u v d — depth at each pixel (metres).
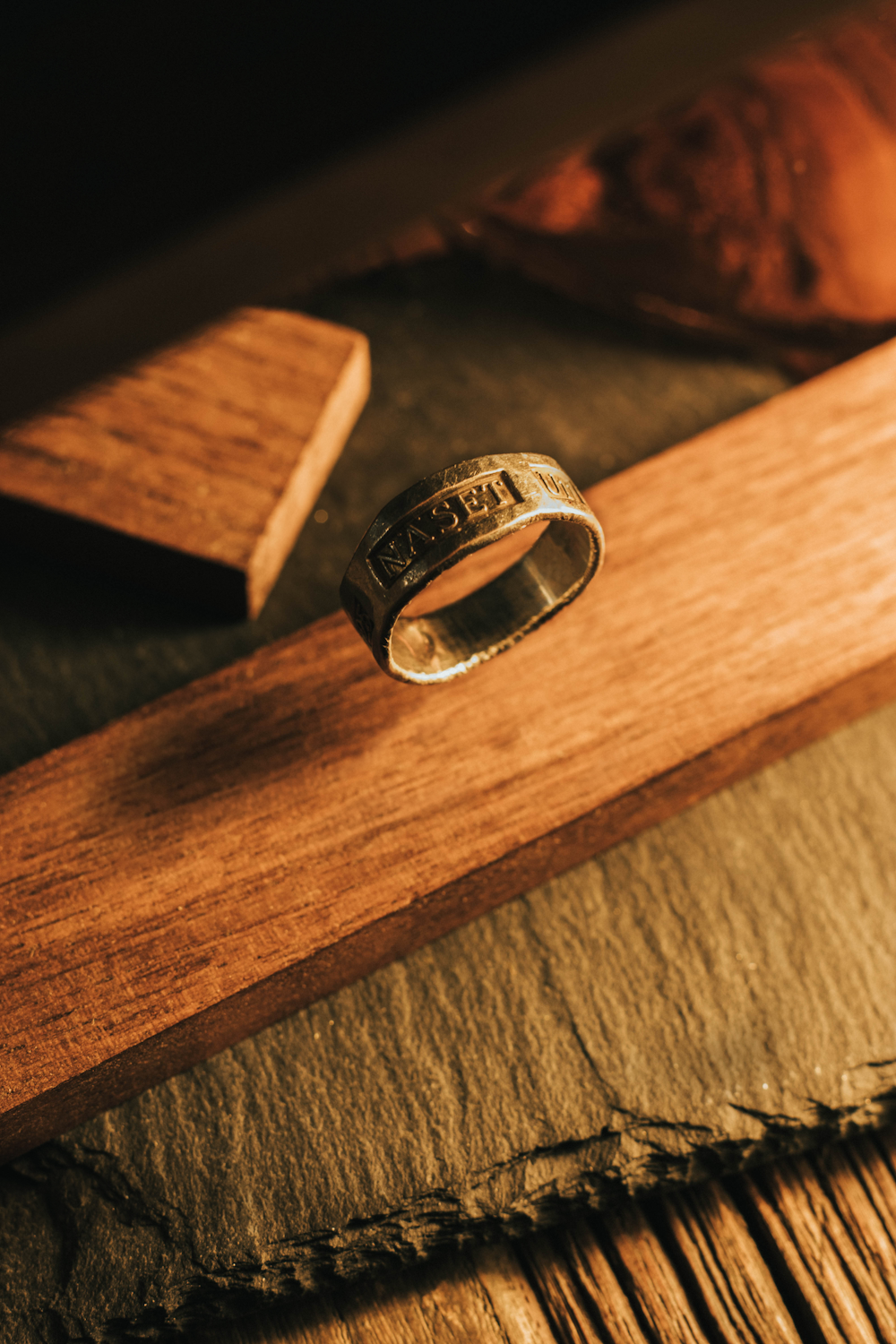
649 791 0.22
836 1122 0.22
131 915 0.21
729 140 0.26
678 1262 0.22
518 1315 0.21
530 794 0.22
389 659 0.21
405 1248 0.21
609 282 0.26
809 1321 0.21
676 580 0.23
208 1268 0.21
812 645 0.22
